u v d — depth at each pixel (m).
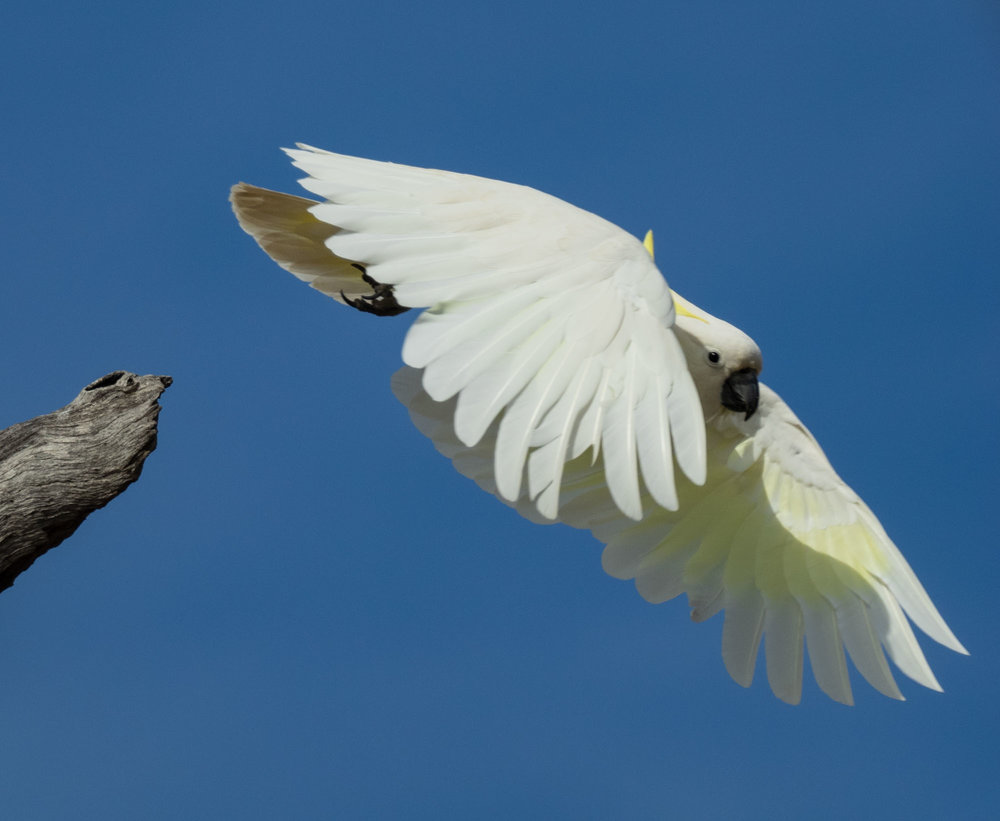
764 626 11.73
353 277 11.11
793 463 12.02
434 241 7.59
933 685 10.67
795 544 11.80
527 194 8.17
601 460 11.59
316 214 7.83
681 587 11.99
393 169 8.63
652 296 7.20
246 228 10.77
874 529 11.50
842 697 11.23
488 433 11.13
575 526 11.91
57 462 8.02
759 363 12.00
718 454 12.27
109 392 8.38
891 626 11.05
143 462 8.34
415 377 10.98
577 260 7.36
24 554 8.06
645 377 6.85
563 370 6.80
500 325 6.96
